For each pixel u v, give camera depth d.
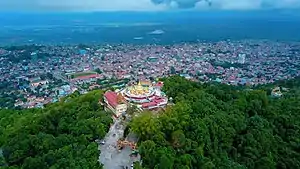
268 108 166.38
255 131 142.62
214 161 121.81
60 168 108.81
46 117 147.88
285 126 158.12
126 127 136.75
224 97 173.00
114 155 123.19
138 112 144.75
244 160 133.12
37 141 129.38
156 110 151.12
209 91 175.62
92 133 131.00
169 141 125.75
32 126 144.38
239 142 139.62
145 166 112.88
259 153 136.38
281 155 142.12
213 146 128.88
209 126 131.88
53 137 130.62
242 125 143.75
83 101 163.25
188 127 129.62
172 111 133.75
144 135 127.12
